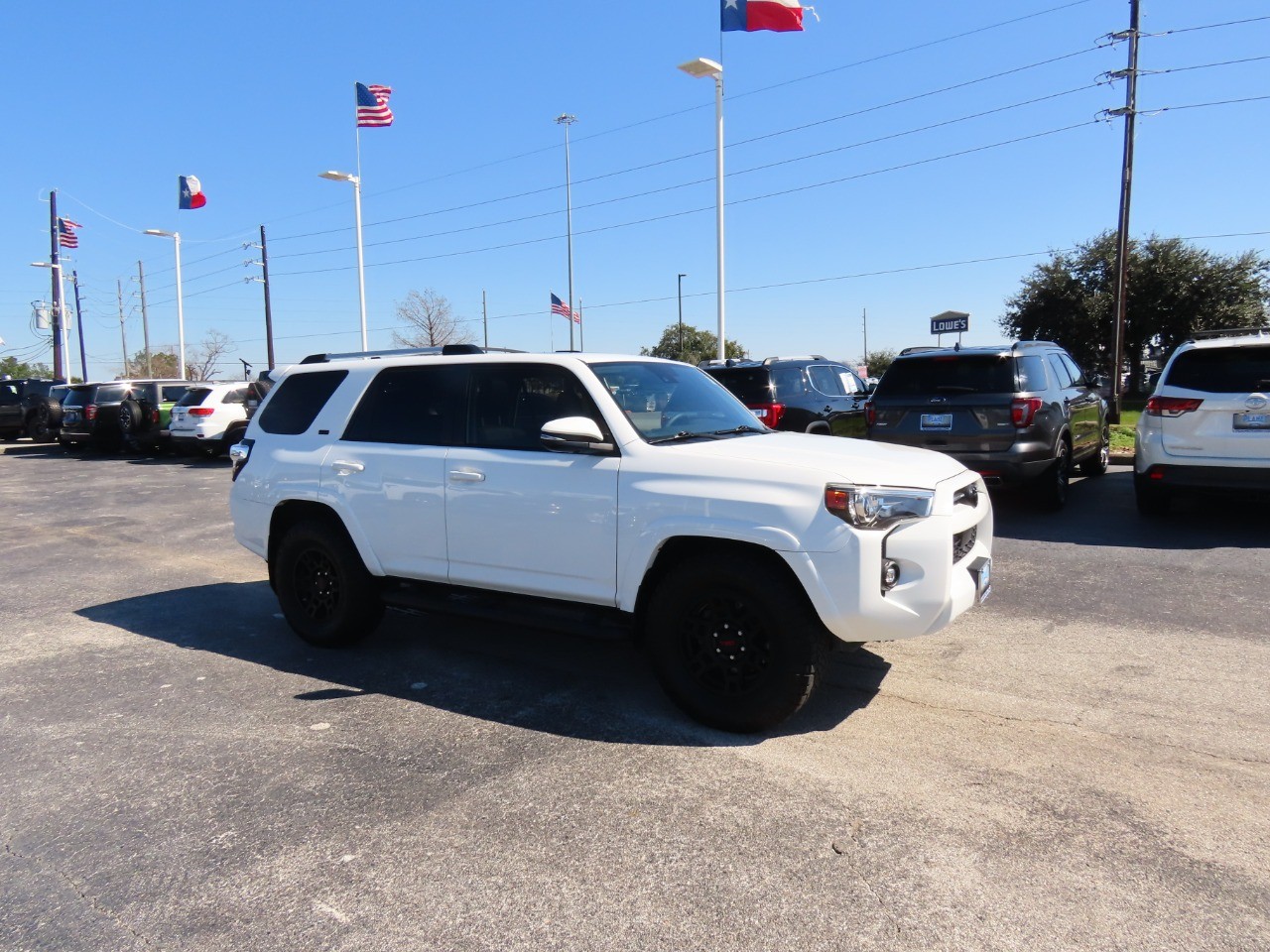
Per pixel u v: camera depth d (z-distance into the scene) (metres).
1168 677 4.57
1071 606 5.89
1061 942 2.50
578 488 4.24
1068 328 39.56
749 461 3.91
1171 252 37.88
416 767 3.73
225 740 4.06
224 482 14.56
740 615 3.91
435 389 4.97
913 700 4.35
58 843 3.17
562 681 4.75
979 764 3.65
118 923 2.69
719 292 20.20
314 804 3.42
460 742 3.98
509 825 3.22
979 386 8.63
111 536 9.80
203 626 6.05
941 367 8.89
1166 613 5.67
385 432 5.10
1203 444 7.88
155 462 18.69
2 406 24.20
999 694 4.41
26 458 20.73
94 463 18.89
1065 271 40.34
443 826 3.22
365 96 28.39
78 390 20.83
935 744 3.85
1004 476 8.52
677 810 3.31
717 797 3.40
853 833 3.12
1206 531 8.14
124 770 3.77
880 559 3.64
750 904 2.71
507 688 4.66
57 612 6.50
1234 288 37.22
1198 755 3.70
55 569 8.05
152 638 5.78
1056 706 4.24
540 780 3.57
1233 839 3.04
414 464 4.83
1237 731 3.91
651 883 2.84
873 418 9.15
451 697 4.55
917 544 3.71
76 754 3.94
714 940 2.54
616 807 3.34
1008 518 9.05
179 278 37.56
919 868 2.89
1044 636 5.29
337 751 3.91
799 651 3.77
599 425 4.31
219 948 2.56
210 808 3.40
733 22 19.27
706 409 4.87
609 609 4.31
